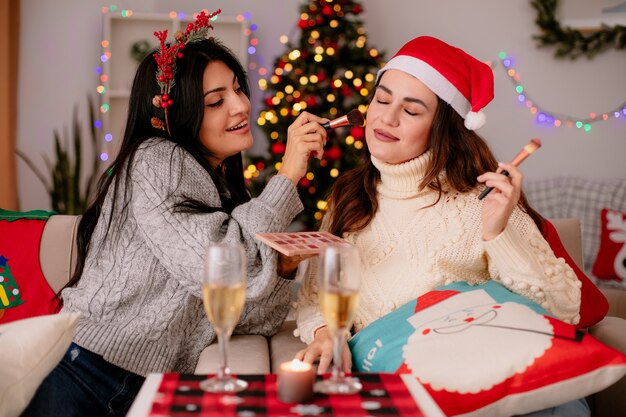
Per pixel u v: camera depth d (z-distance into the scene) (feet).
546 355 4.47
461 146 5.98
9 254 6.75
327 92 14.66
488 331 4.69
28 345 4.30
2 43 14.69
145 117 6.22
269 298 5.98
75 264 6.77
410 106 5.75
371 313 5.76
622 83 16.70
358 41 14.73
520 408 4.53
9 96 15.05
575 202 14.88
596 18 16.53
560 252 6.40
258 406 3.59
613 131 16.80
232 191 6.63
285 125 14.49
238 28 16.69
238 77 6.40
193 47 6.07
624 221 13.69
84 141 16.49
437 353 4.64
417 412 3.56
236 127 6.20
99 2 16.48
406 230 5.90
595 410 6.40
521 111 17.02
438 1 16.97
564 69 16.84
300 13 15.94
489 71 5.93
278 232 5.54
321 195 14.32
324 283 3.79
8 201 14.98
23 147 16.38
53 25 16.38
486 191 5.21
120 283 5.65
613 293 10.08
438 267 5.68
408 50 5.89
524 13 16.90
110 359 5.48
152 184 5.67
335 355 3.91
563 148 16.94
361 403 3.67
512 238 5.16
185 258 5.41
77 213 14.96
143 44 16.29
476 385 4.47
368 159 6.33
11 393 4.24
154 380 3.95
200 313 5.88
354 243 6.13
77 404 5.34
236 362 5.30
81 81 16.48
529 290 5.24
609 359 4.44
